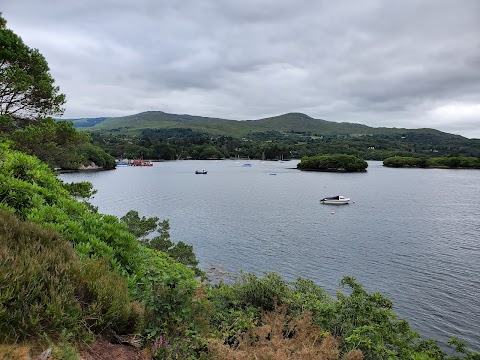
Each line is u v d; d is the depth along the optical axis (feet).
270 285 32.58
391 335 28.91
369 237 124.88
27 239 16.12
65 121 68.54
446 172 550.36
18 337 11.48
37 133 59.31
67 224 21.11
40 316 12.47
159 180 365.40
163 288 16.02
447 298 70.64
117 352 13.61
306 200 228.84
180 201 216.33
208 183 342.85
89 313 14.15
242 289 32.89
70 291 13.80
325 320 29.25
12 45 61.72
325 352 16.96
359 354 18.07
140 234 67.56
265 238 122.62
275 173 494.18
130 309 15.69
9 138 57.36
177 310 15.66
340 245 113.19
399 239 121.80
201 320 17.07
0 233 16.30
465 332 57.21
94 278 15.76
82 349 12.78
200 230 134.72
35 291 12.78
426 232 133.90
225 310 28.43
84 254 18.19
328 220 158.81
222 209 187.93
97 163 501.97
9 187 22.43
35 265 13.78
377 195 260.01
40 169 30.86
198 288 17.66
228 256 100.73
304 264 93.56
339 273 86.28
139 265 22.24
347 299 31.60
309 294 34.45
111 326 14.76
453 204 213.87
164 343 14.42
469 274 84.89
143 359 13.55
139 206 192.95
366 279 81.87
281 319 22.47
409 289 75.51
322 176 446.60
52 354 11.39
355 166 548.31
